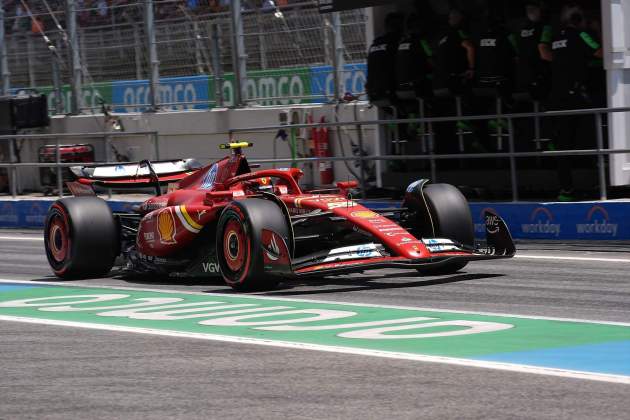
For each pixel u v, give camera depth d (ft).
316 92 189.78
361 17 183.83
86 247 110.73
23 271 125.29
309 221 97.91
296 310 85.35
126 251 114.93
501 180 156.35
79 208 111.55
